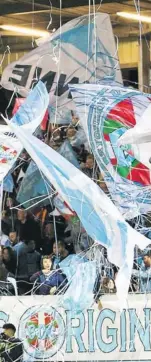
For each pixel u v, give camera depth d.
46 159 6.23
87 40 8.25
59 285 7.14
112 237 6.05
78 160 8.59
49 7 10.69
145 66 12.10
